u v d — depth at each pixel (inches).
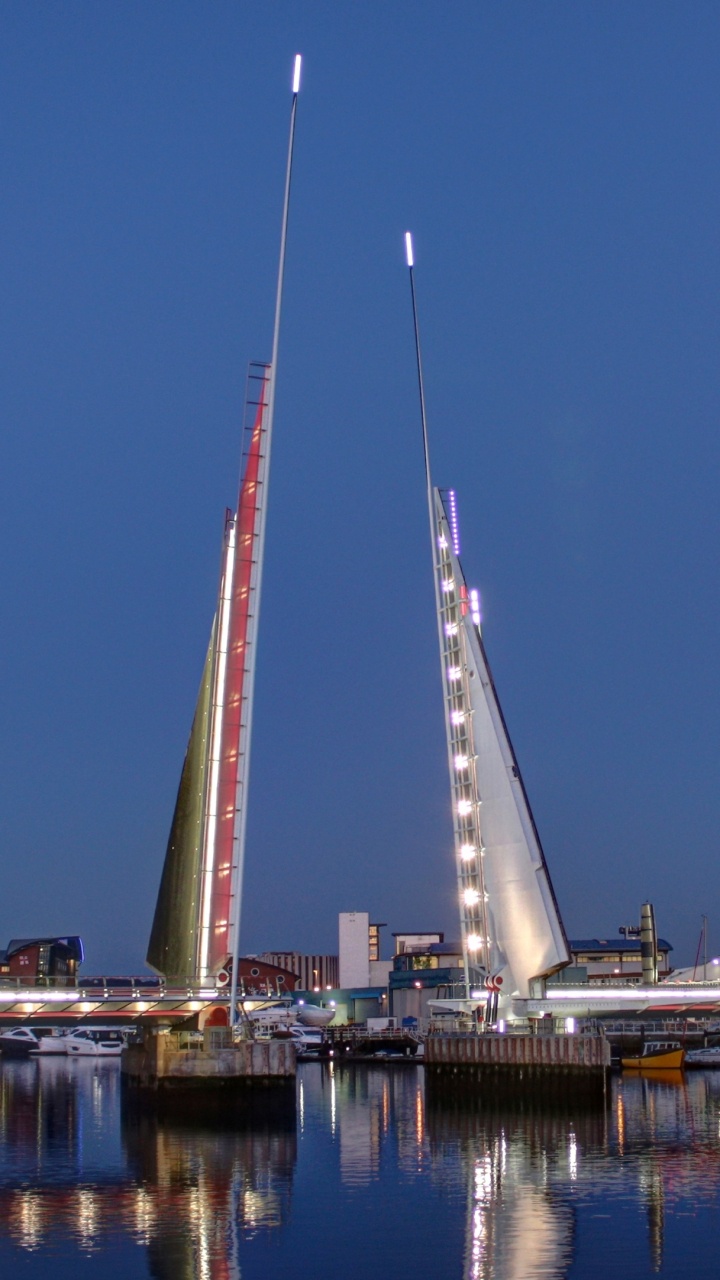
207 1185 1887.3
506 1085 3248.0
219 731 3189.0
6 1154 2217.0
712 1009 4111.7
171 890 3476.9
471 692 3912.4
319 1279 1370.6
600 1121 2605.8
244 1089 2974.9
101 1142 2373.3
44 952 5226.4
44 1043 5915.4
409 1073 4212.6
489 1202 1733.5
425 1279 1366.9
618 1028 4938.5
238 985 3196.4
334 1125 2630.4
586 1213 1657.2
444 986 4968.0
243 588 3213.6
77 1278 1376.7
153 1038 3070.9
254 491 3238.2
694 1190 1795.0
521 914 3784.5
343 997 6067.9
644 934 4665.4
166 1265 1428.4
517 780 3838.6
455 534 4020.7
